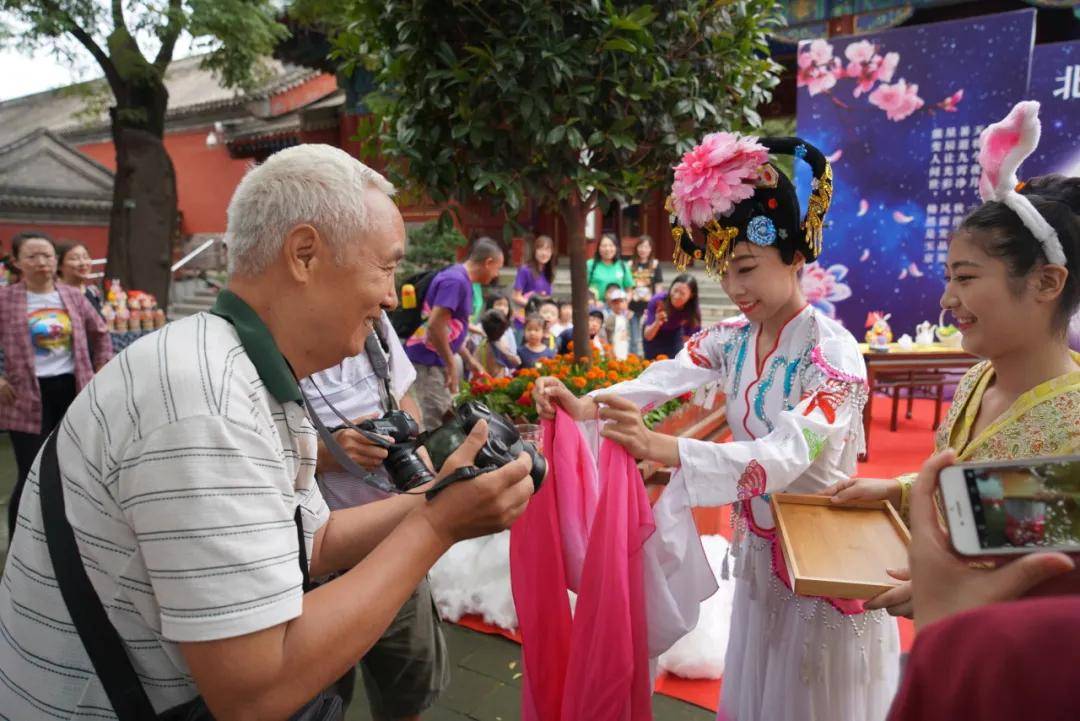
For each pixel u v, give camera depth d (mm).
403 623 1870
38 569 991
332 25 9914
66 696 1002
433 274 4043
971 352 1163
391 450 1329
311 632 912
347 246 990
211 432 880
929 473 824
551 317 6219
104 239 15688
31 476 1028
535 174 2562
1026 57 5637
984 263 1096
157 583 868
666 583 1626
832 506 1526
